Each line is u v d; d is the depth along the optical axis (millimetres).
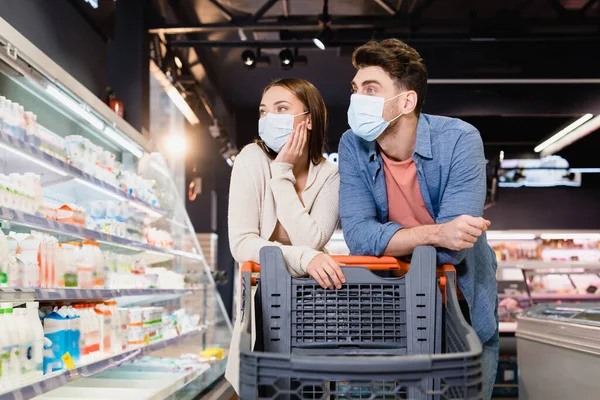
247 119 13773
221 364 5613
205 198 15539
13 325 2605
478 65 7770
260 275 1902
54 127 4195
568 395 3518
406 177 2145
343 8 8312
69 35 5367
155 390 3941
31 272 2885
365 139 2109
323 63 11047
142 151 5191
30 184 3109
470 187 2055
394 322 1882
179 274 5414
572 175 10453
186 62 10008
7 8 4273
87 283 3531
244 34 8758
